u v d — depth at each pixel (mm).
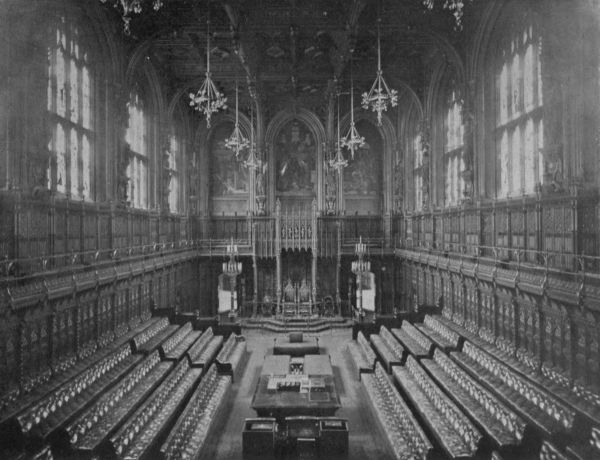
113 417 15797
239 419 19906
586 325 16297
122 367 20766
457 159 31312
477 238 26469
